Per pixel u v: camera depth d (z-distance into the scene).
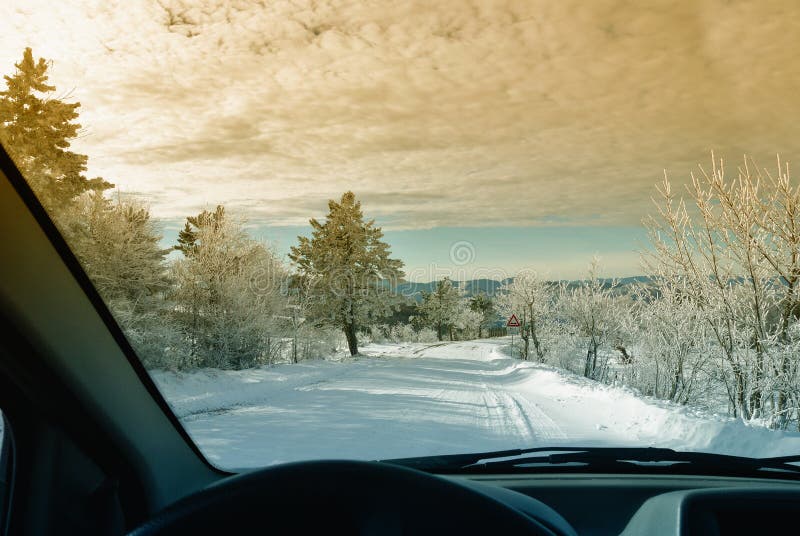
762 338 11.51
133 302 16.50
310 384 18.31
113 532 1.82
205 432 8.66
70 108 9.94
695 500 1.74
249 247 22.09
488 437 8.77
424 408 12.36
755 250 11.12
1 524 1.59
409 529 1.12
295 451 7.15
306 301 29.69
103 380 1.79
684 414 10.37
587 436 9.20
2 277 1.49
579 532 2.20
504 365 31.78
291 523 1.11
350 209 43.41
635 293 18.36
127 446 1.89
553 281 31.48
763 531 1.78
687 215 12.11
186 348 18.45
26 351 1.57
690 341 16.31
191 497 1.07
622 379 21.39
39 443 1.65
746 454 7.73
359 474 1.11
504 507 1.14
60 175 10.86
